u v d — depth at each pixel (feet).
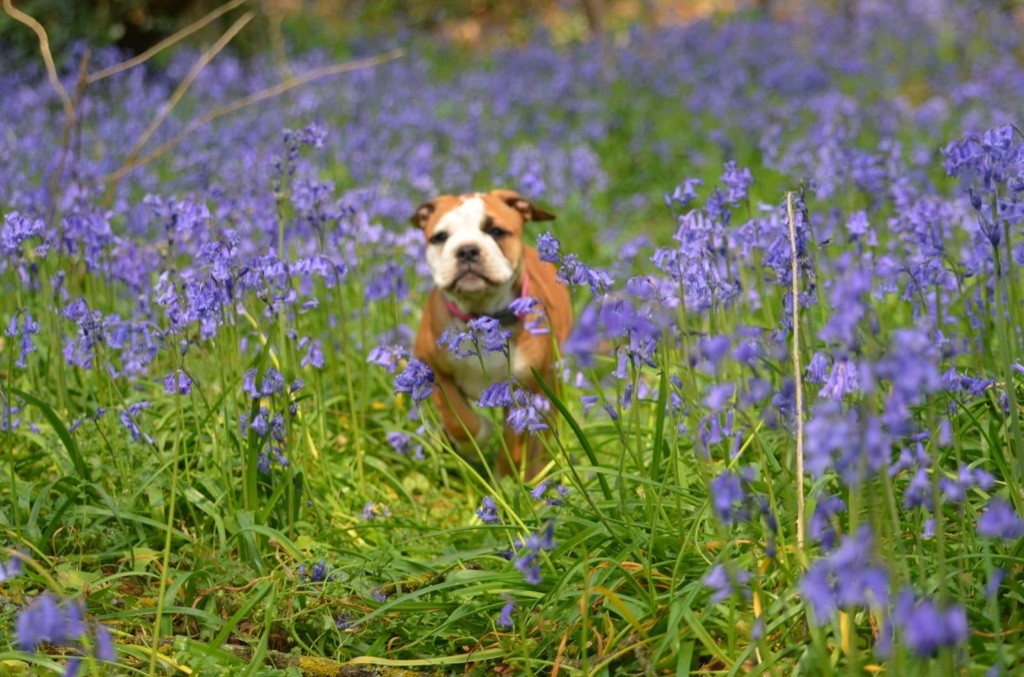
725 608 15.12
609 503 18.33
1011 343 19.10
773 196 41.11
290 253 29.30
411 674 15.55
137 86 53.83
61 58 62.08
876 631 13.78
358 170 38.60
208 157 35.01
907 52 68.49
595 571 16.47
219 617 16.58
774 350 14.76
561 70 63.00
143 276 24.71
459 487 23.56
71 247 24.03
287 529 19.57
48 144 42.75
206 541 18.95
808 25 76.02
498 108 53.36
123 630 16.60
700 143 50.26
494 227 23.16
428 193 36.83
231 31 31.89
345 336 22.62
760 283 20.99
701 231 17.11
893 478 16.60
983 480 12.48
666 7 97.14
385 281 26.05
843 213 28.12
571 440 23.20
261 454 19.65
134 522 19.39
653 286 15.64
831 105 48.49
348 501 21.72
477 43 88.17
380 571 18.48
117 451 20.36
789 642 14.15
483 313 23.02
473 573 17.38
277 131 44.29
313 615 16.99
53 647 15.74
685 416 18.48
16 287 23.24
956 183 36.11
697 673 14.57
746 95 55.72
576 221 39.14
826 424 10.05
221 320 20.45
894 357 10.21
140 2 67.92
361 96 54.80
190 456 21.30
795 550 13.19
